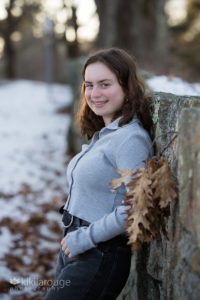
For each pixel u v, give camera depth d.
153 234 1.84
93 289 1.95
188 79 5.02
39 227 4.96
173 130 1.88
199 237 1.51
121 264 1.98
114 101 2.10
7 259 4.09
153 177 1.76
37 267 4.01
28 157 7.89
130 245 2.03
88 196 2.02
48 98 14.52
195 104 1.78
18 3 26.19
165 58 9.06
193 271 1.58
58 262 2.21
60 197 6.02
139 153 1.93
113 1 9.52
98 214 1.99
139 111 2.10
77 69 7.46
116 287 1.98
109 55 2.10
